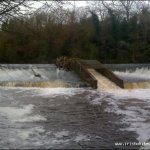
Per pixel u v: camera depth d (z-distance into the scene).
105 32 65.50
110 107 22.69
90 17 65.81
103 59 64.12
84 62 39.06
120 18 67.00
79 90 30.39
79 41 62.78
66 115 20.11
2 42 53.19
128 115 20.20
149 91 30.61
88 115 20.11
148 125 17.80
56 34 58.81
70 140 15.06
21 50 57.25
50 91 29.20
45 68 41.12
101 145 14.35
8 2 11.21
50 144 14.45
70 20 60.75
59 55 60.53
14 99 25.09
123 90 31.27
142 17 66.44
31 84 31.50
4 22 12.12
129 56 64.50
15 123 17.95
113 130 16.81
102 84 33.72
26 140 15.00
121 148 13.98
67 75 37.94
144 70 46.19
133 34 65.38
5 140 14.91
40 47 58.56
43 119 18.97
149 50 64.31
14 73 37.44
